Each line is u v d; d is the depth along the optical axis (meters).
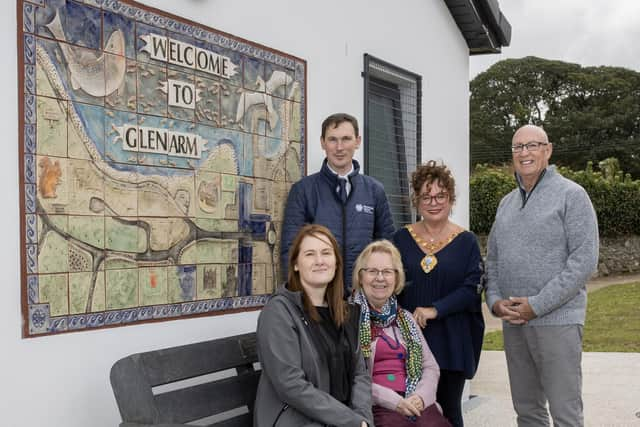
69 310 2.72
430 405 3.44
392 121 5.64
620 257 22.77
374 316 3.54
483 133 43.97
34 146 2.61
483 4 6.17
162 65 3.17
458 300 3.68
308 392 2.84
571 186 3.61
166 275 3.17
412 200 3.89
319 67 4.38
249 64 3.72
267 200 3.83
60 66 2.71
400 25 5.44
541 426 3.88
